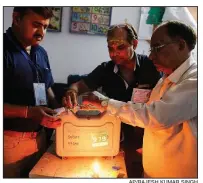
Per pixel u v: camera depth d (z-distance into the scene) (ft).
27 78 4.12
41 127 4.62
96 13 9.29
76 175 3.52
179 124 3.25
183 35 3.17
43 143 4.85
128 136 4.77
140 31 9.11
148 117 3.18
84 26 9.43
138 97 4.46
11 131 4.12
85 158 4.06
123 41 4.20
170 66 3.33
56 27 9.43
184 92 3.03
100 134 3.94
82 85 4.91
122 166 3.84
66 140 3.92
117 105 3.65
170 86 3.43
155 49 3.27
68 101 4.26
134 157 4.70
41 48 4.78
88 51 9.73
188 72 3.21
